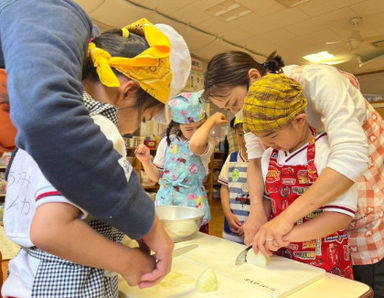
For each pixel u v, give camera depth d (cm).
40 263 42
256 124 71
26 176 44
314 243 79
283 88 70
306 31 380
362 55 448
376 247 88
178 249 79
